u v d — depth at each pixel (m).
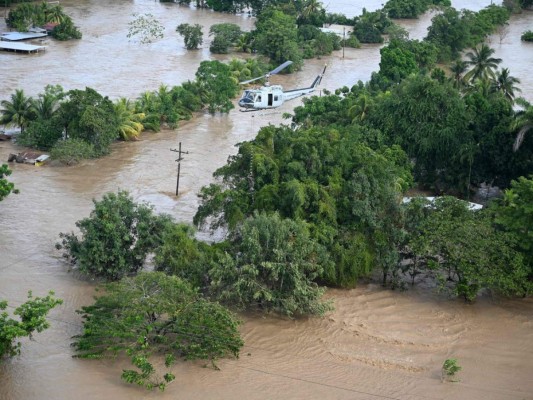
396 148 60.41
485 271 43.38
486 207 53.97
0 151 69.00
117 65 101.69
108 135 69.38
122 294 38.81
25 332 35.22
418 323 42.78
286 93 76.56
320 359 38.91
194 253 43.25
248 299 41.84
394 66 90.44
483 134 60.09
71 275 46.47
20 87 87.69
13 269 46.84
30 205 57.12
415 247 45.09
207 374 36.97
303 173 48.09
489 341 41.22
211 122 81.75
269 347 39.72
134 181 63.47
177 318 38.28
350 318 42.91
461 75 87.06
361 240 45.91
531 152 57.75
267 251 42.16
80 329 40.44
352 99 72.31
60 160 66.69
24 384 35.53
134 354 37.00
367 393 36.12
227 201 47.91
